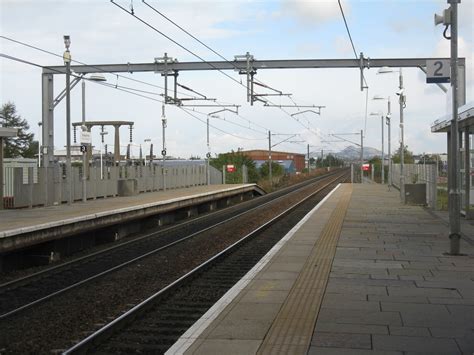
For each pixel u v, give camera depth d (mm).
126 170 33844
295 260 12180
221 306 8062
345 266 11328
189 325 8375
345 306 7984
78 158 64625
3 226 14695
